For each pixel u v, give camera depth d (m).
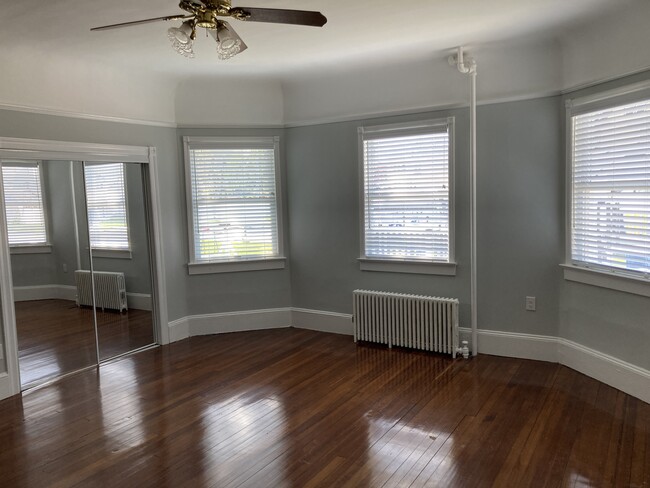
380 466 2.64
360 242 4.95
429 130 4.48
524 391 3.58
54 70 3.96
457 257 4.48
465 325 4.51
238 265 5.29
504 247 4.29
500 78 4.14
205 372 4.16
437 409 3.32
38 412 3.43
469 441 2.88
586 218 3.78
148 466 2.70
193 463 2.72
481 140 4.28
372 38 3.68
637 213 3.32
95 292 4.41
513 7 3.12
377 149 4.78
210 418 3.28
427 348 4.49
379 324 4.72
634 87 3.24
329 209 5.11
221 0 2.21
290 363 4.33
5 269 3.68
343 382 3.86
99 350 4.45
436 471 2.58
